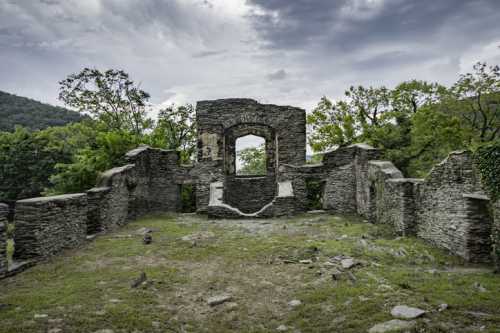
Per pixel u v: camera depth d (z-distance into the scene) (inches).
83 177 719.1
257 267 303.1
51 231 331.6
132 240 403.9
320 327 193.3
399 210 426.6
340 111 1107.9
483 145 303.6
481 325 180.1
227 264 312.7
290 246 358.0
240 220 540.7
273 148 742.5
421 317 189.9
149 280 268.5
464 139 848.3
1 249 271.6
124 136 775.7
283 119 680.4
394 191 442.3
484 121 863.7
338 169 626.8
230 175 746.8
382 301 214.7
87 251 357.7
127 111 1099.3
